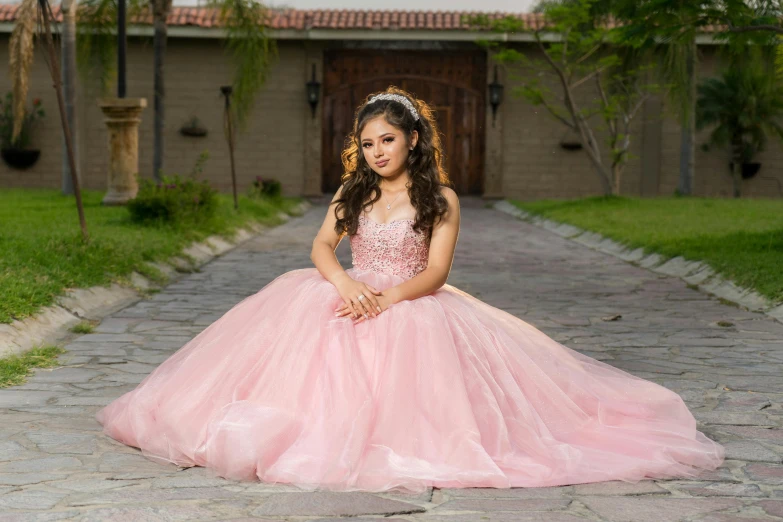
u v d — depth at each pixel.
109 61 17.62
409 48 22.58
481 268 10.42
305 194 22.86
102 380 4.90
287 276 3.92
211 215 12.86
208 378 3.58
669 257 10.55
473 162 23.11
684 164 21.16
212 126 22.78
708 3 9.90
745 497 3.15
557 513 2.97
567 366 3.94
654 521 2.90
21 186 22.42
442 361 3.41
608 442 3.63
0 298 6.01
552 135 22.89
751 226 13.02
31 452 3.58
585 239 13.76
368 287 3.60
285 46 22.62
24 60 13.80
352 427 3.28
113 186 14.77
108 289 7.65
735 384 4.93
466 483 3.21
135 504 2.99
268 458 3.27
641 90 20.48
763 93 20.77
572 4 18.34
